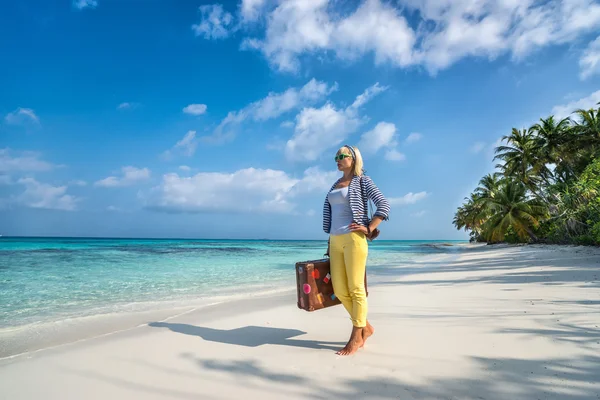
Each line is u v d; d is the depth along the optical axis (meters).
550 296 5.16
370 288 7.31
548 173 34.16
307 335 3.68
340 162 3.15
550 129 30.42
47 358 3.08
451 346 3.04
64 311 5.48
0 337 3.89
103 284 9.10
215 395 2.27
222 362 2.89
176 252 29.81
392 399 2.12
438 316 4.25
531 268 10.23
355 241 2.94
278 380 2.47
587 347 2.83
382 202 2.95
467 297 5.55
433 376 2.43
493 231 37.12
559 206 26.19
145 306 5.86
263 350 3.18
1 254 23.25
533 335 3.22
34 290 7.97
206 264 16.67
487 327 3.59
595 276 7.27
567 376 2.31
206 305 5.74
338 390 2.27
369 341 3.30
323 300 3.13
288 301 6.00
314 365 2.74
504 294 5.61
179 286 8.77
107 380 2.58
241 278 10.77
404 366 2.64
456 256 23.62
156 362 2.94
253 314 4.84
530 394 2.10
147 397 2.28
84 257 20.69
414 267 14.30
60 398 2.30
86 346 3.42
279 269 14.13
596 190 19.95
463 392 2.17
